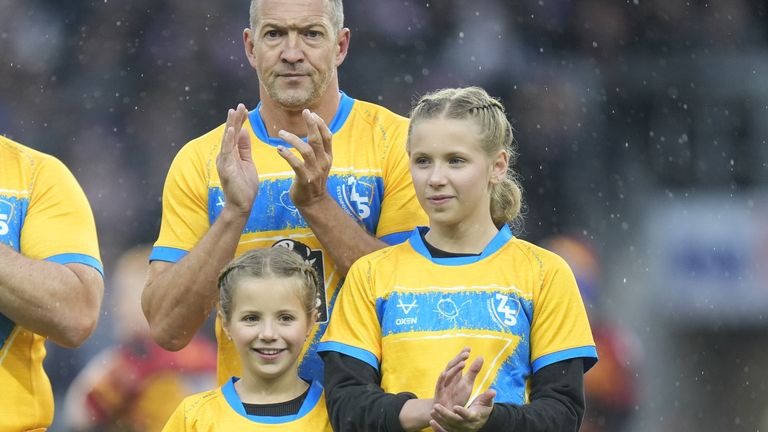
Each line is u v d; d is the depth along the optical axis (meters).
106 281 41.19
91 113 45.34
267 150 16.56
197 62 45.81
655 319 40.56
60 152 45.19
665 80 45.03
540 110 44.50
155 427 27.34
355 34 45.28
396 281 14.94
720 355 40.19
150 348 27.70
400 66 45.12
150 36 46.16
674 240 42.28
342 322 14.95
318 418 15.16
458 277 14.86
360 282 15.07
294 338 15.09
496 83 44.88
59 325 15.66
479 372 14.25
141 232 43.62
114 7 46.44
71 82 45.75
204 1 46.25
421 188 14.84
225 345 16.42
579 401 14.48
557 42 45.66
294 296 15.09
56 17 46.34
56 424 33.88
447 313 14.68
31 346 15.94
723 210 42.88
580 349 14.61
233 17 46.28
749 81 45.22
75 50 46.16
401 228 16.36
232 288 15.12
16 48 46.06
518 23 45.78
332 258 15.91
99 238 43.00
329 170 15.57
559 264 14.97
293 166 15.26
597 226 42.75
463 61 45.19
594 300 39.38
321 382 16.11
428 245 15.16
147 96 45.59
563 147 44.03
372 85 44.84
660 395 39.09
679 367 39.88
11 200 16.06
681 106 44.84
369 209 16.44
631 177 43.75
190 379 27.53
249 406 15.19
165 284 16.00
